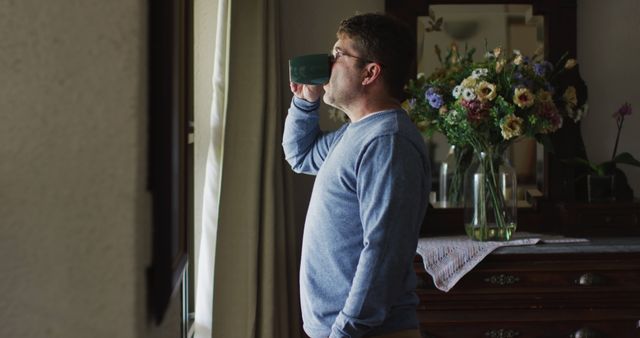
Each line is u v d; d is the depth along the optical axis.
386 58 1.83
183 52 0.84
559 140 3.31
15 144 0.60
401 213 1.66
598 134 3.40
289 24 3.36
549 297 2.83
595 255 2.84
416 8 3.30
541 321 2.82
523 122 2.84
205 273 2.79
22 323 0.60
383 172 1.68
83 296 0.60
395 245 1.66
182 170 0.82
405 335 1.76
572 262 2.84
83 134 0.60
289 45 3.36
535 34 3.32
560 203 3.21
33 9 0.60
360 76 1.84
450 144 3.18
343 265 1.76
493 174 2.90
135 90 0.61
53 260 0.60
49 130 0.60
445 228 3.24
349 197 1.75
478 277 2.83
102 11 0.60
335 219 1.76
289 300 3.07
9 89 0.60
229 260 2.75
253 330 2.74
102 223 0.60
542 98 2.84
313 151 2.22
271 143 2.86
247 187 2.77
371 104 1.85
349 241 1.75
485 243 2.87
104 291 0.61
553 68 3.30
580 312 2.84
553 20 3.31
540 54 3.17
